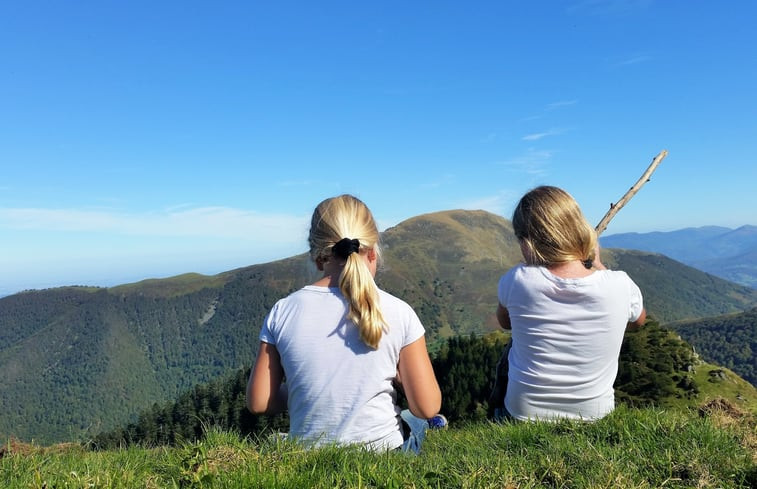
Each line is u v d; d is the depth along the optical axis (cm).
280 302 366
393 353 347
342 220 356
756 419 460
